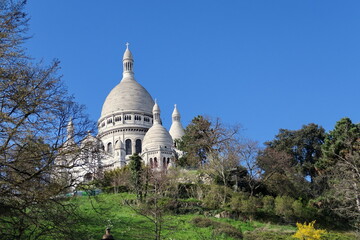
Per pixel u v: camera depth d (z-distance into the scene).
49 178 30.30
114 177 75.31
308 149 117.69
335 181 74.81
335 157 82.56
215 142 92.38
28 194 28.12
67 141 31.23
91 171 33.03
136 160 78.19
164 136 147.12
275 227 62.69
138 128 165.12
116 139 162.38
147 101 175.38
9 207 27.14
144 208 47.72
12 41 29.45
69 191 32.09
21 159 27.69
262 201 71.25
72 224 30.02
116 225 47.38
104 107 175.62
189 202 67.69
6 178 27.36
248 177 82.44
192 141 99.50
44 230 29.14
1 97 28.16
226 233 52.81
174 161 111.75
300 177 92.25
